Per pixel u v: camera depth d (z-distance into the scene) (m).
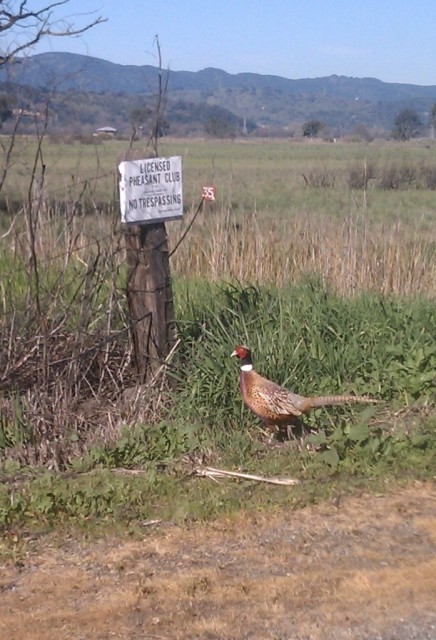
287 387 8.69
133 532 6.12
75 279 9.22
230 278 12.62
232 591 5.39
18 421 7.75
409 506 6.62
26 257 10.04
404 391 8.90
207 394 8.34
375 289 12.59
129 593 5.36
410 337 9.78
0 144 8.85
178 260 13.48
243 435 8.01
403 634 4.96
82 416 8.10
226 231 13.53
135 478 7.07
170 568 5.68
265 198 35.50
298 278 12.55
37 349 8.38
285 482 7.00
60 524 6.23
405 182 45.81
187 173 47.75
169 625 5.03
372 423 8.28
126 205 8.24
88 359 8.52
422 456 7.43
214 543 6.02
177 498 6.69
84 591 5.39
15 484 6.98
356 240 13.18
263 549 5.94
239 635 4.95
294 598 5.32
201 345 8.93
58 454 7.48
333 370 9.05
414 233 16.56
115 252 8.66
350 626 5.04
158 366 8.52
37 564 5.73
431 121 128.75
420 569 5.66
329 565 5.72
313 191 40.50
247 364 7.96
